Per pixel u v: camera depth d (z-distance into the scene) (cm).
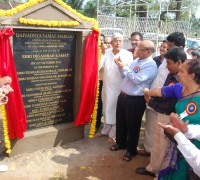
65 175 360
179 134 206
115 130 466
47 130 425
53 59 413
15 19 350
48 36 397
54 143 435
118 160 409
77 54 436
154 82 379
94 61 440
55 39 407
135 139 404
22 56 380
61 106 445
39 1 362
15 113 368
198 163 192
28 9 357
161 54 437
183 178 244
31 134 407
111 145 458
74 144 454
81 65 436
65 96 446
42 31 388
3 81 333
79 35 426
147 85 385
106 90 457
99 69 461
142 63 379
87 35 429
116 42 439
